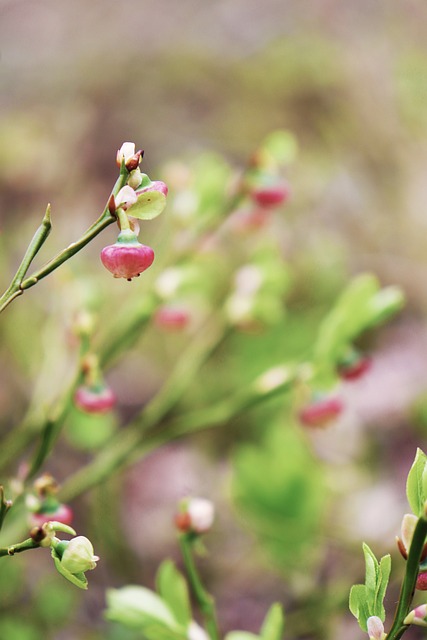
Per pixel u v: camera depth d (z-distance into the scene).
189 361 0.45
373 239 0.73
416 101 0.85
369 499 0.51
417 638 0.45
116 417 0.58
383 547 0.48
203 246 0.44
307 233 0.70
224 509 0.52
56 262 0.33
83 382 0.39
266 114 0.79
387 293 0.41
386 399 0.58
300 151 0.78
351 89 0.83
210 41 0.86
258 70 0.83
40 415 0.43
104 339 0.44
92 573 0.49
